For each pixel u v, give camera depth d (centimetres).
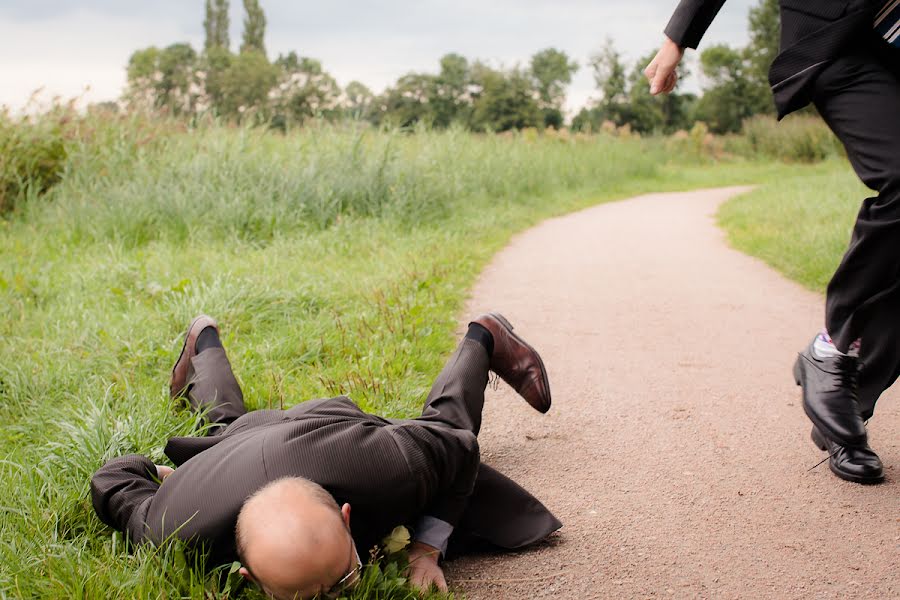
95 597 222
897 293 287
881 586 249
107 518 255
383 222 1012
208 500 224
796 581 254
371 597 228
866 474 314
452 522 253
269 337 511
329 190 1027
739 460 348
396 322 540
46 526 263
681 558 270
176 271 687
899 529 281
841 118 277
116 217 905
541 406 322
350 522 223
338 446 223
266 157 1099
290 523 189
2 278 634
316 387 421
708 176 2823
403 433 235
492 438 383
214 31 11681
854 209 1137
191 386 340
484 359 304
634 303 688
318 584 188
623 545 280
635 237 1150
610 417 407
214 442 257
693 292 736
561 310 659
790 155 3625
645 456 356
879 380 310
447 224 1095
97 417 326
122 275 661
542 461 355
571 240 1105
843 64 273
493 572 265
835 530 283
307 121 1243
